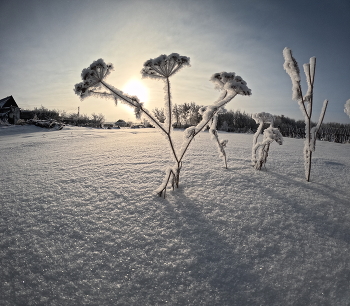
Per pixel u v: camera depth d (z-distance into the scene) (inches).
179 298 37.1
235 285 39.7
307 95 87.7
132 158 131.0
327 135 490.3
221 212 64.2
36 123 543.5
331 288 39.0
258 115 106.7
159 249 48.7
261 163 104.7
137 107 70.7
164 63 63.6
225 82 70.2
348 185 87.3
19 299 36.8
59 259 45.7
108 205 68.6
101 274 42.1
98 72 64.9
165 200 71.5
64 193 78.4
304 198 74.0
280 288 39.1
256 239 52.5
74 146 210.4
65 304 36.0
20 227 57.0
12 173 108.4
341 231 56.5
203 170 103.1
